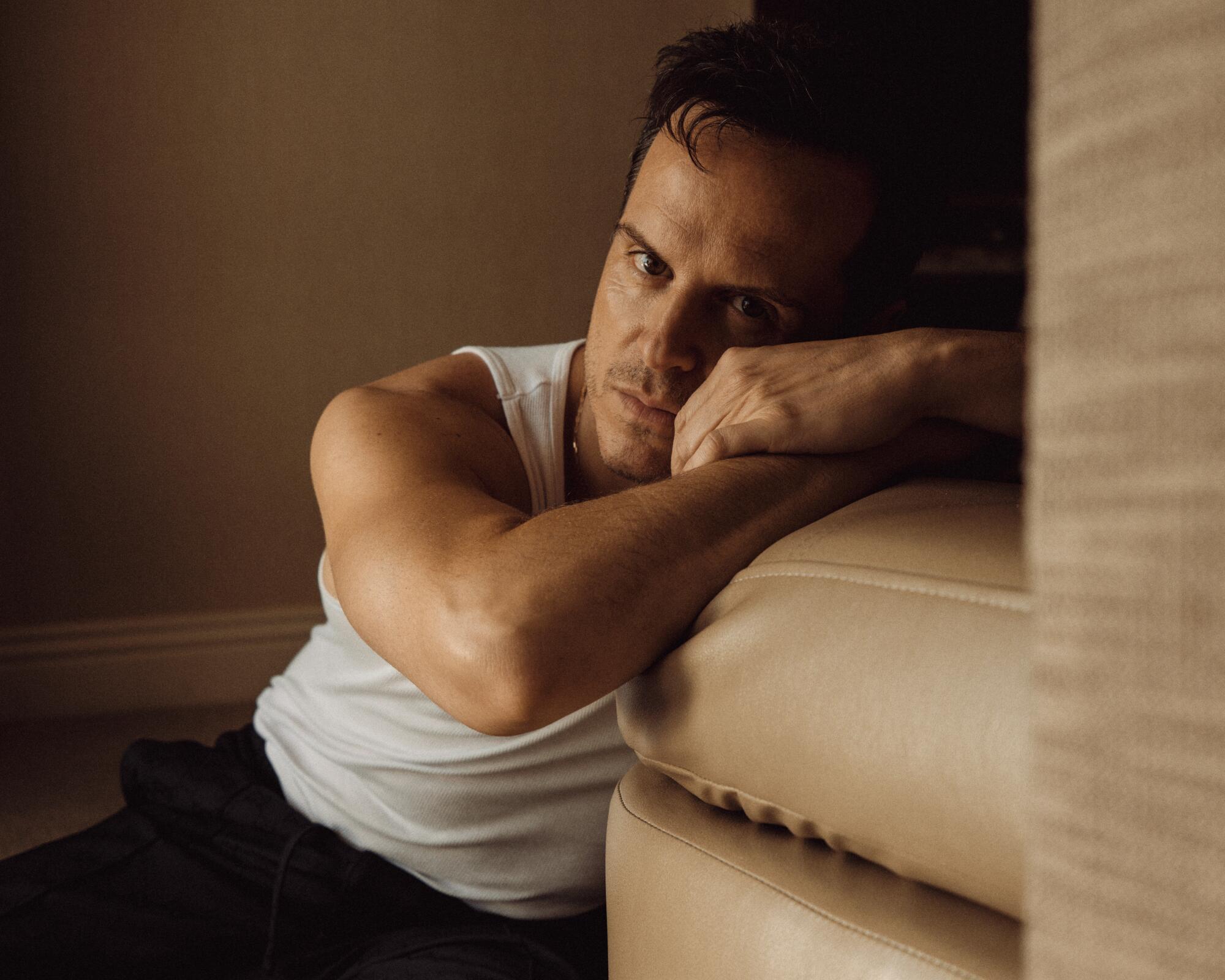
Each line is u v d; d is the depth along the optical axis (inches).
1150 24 7.0
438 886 34.9
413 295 93.0
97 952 33.8
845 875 17.2
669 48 33.8
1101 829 7.5
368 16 89.1
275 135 88.0
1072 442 7.6
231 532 90.2
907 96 32.9
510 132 93.6
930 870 15.6
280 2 86.9
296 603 92.3
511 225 94.6
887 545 17.8
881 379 27.5
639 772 22.5
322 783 37.5
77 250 84.0
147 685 88.6
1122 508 7.2
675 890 19.6
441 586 22.3
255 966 35.0
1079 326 7.5
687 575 21.4
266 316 89.4
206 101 86.0
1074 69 7.5
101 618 87.7
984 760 14.0
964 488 22.8
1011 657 14.3
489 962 30.8
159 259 86.3
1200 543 6.8
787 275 31.2
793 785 17.4
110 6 82.6
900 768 15.2
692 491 23.2
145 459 87.5
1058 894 7.8
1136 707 7.2
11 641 85.3
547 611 20.5
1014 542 16.5
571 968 31.1
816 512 24.5
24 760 75.9
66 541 86.3
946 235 97.8
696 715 19.1
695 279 30.7
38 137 82.0
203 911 35.6
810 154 30.5
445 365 38.5
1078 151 7.4
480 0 91.4
